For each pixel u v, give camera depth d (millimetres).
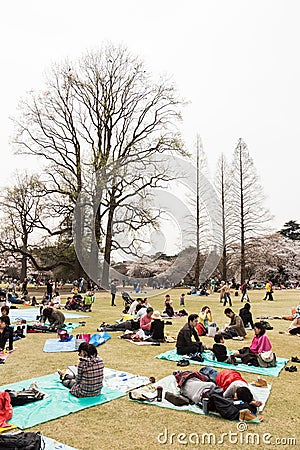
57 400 5375
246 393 5086
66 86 28500
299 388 6246
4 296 17984
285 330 12391
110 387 5984
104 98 28484
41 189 29312
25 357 8047
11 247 31000
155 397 5438
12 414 4828
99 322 13617
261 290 37312
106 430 4520
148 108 28516
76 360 7785
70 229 29562
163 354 8289
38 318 13977
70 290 32344
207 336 10992
